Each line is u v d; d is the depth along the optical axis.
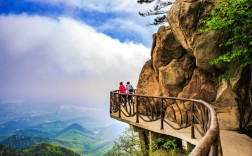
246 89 11.97
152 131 12.13
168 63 16.41
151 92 16.91
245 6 9.90
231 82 12.01
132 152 13.57
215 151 3.46
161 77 15.97
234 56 10.41
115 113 16.80
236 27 10.22
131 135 14.09
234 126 11.38
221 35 12.30
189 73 14.92
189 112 12.80
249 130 11.66
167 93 15.53
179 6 13.77
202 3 13.05
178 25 13.79
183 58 15.59
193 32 13.13
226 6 10.29
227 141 9.42
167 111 13.97
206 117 7.58
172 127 10.58
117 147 14.00
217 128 3.79
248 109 11.95
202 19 12.48
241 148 8.53
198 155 2.30
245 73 11.86
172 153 11.03
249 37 10.16
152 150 11.95
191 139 9.16
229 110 11.76
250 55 10.63
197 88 13.98
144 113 16.25
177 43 15.98
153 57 17.39
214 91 13.37
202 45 12.73
